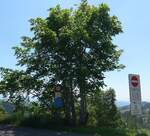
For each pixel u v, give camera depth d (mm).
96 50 33938
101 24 33938
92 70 33812
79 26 33062
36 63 34438
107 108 47438
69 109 34000
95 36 33375
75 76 33062
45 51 34188
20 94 35562
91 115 38625
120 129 27688
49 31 32969
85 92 34438
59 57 34031
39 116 32969
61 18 33906
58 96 34219
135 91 21906
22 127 30797
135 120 25016
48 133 25828
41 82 35000
